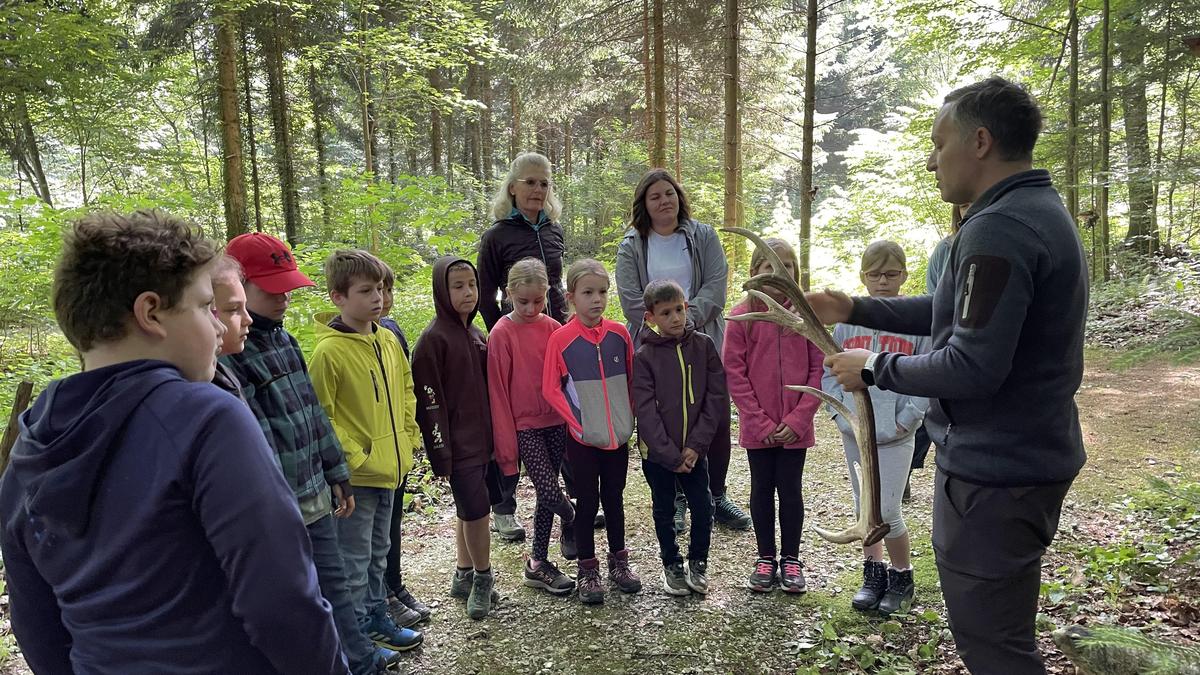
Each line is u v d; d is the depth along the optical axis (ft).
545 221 13.57
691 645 9.16
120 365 3.58
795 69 51.01
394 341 9.32
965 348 5.59
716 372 10.48
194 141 51.72
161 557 3.47
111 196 24.56
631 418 10.48
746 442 10.32
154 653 3.54
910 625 9.28
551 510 10.63
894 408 9.45
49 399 3.57
